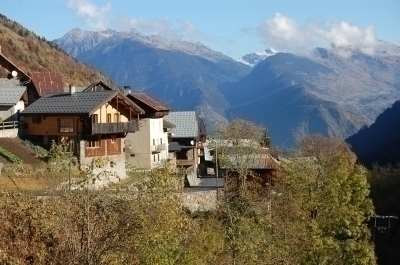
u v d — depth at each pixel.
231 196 39.28
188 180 61.97
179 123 84.44
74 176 21.61
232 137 54.94
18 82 73.56
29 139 52.78
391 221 72.69
